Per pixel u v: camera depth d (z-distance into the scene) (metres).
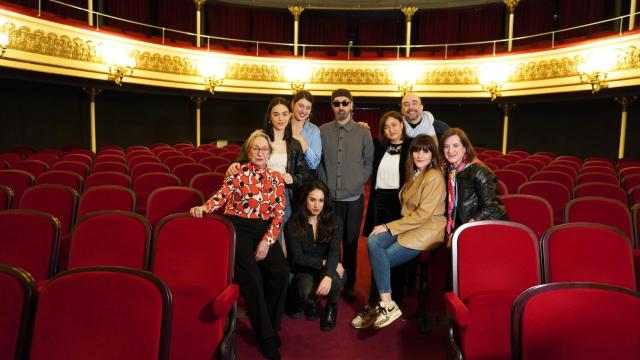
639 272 3.19
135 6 17.08
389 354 3.20
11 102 12.03
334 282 3.50
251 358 3.09
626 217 3.81
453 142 3.35
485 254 2.74
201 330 2.60
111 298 1.86
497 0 17.88
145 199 5.56
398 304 4.02
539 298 1.80
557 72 13.87
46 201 4.32
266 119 3.80
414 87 16.67
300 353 3.20
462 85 16.16
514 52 14.98
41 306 1.85
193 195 4.16
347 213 4.14
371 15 20.47
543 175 6.24
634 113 12.88
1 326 1.84
